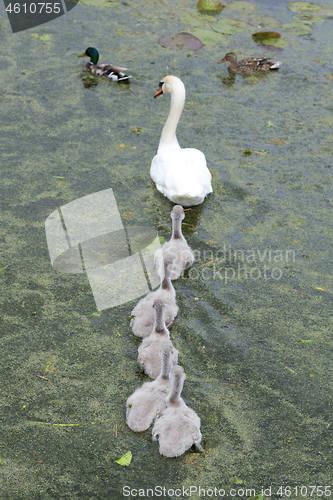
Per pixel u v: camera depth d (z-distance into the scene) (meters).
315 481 4.93
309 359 6.07
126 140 9.46
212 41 12.77
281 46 12.70
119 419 5.34
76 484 4.76
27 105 10.19
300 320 6.54
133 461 4.96
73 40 12.42
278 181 8.75
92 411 5.39
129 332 6.26
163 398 5.30
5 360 5.82
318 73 11.79
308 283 7.05
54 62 11.59
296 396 5.67
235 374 5.86
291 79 11.52
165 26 13.27
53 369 5.77
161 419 5.08
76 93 10.64
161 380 5.45
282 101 10.77
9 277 6.82
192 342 6.17
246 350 6.12
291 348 6.19
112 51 12.08
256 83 11.33
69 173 8.66
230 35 13.10
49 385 5.60
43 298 6.59
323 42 12.99
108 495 4.70
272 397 5.64
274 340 6.27
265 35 12.99
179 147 8.82
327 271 7.23
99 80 11.10
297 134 9.85
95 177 8.62
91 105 10.32
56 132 9.55
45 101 10.34
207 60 12.02
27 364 5.81
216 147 9.40
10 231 7.51
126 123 9.90
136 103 10.47
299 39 13.06
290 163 9.15
